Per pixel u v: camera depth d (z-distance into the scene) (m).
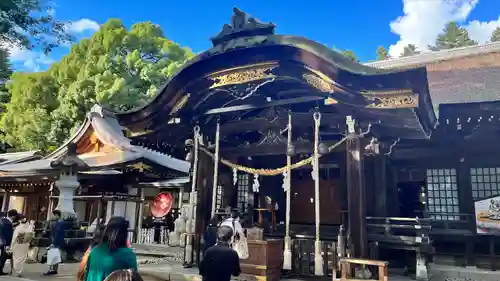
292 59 7.36
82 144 19.47
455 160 11.24
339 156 11.33
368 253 8.08
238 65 7.95
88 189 18.28
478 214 10.24
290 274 8.23
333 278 6.99
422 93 6.39
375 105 6.80
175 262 10.84
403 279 8.50
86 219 18.61
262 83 8.05
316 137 7.38
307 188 12.14
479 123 10.93
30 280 8.45
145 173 17.50
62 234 9.95
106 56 24.31
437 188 11.45
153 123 9.56
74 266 11.02
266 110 9.05
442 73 15.09
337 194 11.62
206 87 8.61
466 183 11.02
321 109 8.30
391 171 11.66
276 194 12.25
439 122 11.28
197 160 9.56
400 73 6.22
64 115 24.97
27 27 8.87
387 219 8.62
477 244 10.61
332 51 6.98
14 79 28.17
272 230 11.09
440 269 9.69
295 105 8.94
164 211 15.84
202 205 9.57
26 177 17.03
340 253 7.09
